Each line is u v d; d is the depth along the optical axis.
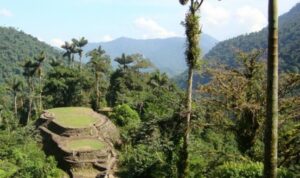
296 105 24.23
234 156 23.78
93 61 94.06
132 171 41.62
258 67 25.75
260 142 26.02
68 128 56.97
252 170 19.06
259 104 24.94
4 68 160.00
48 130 59.25
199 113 26.91
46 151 54.59
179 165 26.56
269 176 11.80
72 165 49.69
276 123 11.73
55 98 94.31
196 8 25.44
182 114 26.88
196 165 27.27
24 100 101.56
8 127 83.12
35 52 182.38
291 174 17.86
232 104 25.39
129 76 96.12
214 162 24.34
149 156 39.84
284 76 24.80
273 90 11.66
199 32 25.67
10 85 98.69
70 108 72.12
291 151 20.95
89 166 50.03
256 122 25.00
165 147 35.62
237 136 25.78
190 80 26.38
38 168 44.69
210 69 26.41
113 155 54.62
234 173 19.28
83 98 93.69
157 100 68.50
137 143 50.19
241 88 25.38
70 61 111.69
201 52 25.97
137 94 87.00
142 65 99.56
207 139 36.00
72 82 93.25
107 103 97.06
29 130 60.16
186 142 26.31
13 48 173.62
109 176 47.59
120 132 64.50
